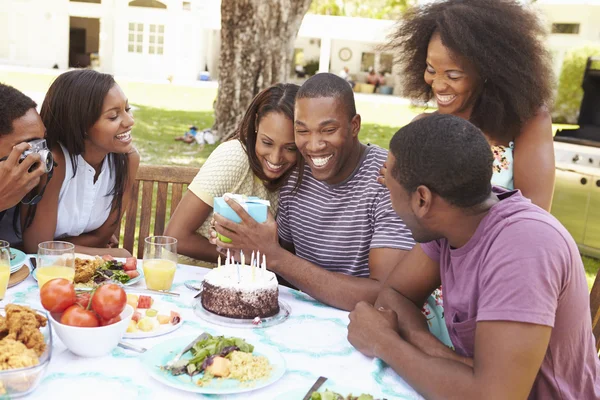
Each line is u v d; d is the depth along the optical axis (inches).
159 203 120.6
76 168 93.4
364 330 66.9
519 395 54.0
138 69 954.7
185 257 101.6
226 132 383.2
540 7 96.7
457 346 66.1
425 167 57.3
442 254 66.6
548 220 57.6
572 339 58.6
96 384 56.5
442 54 91.9
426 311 86.8
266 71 371.6
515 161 95.1
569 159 226.2
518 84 90.0
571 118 239.8
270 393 57.4
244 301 72.9
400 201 61.0
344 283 80.2
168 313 72.6
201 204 95.4
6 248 72.2
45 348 54.4
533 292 54.2
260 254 81.7
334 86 81.7
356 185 87.9
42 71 859.4
